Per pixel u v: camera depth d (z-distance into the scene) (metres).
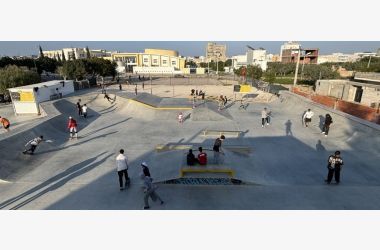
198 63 150.38
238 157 10.72
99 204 7.50
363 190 8.20
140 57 101.19
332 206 7.25
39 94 20.09
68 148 12.40
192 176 8.70
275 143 12.85
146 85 46.25
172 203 7.52
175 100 24.20
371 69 56.66
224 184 8.59
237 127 15.86
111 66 46.28
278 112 20.30
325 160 10.75
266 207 7.23
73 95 23.58
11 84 26.94
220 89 40.78
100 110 21.36
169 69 88.31
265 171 9.67
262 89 37.00
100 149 12.24
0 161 9.65
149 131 15.22
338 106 20.92
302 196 7.83
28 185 8.70
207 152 10.76
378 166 10.05
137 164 10.44
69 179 9.15
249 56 108.25
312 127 15.72
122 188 8.37
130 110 20.70
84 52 117.69
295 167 10.05
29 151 11.10
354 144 12.53
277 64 83.56
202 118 17.86
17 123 17.67
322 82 33.50
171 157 10.67
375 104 24.48
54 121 15.57
